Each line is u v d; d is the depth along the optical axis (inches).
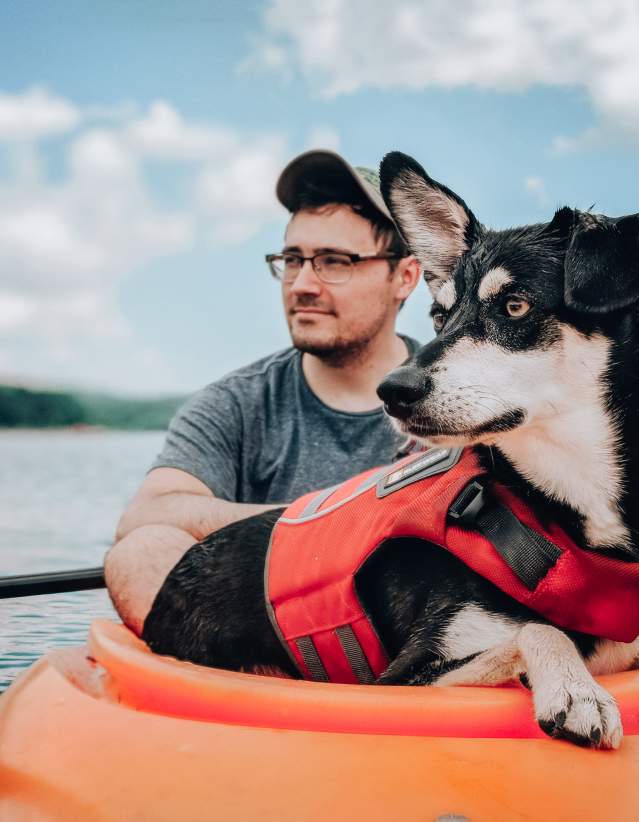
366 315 111.6
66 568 138.8
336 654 68.8
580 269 66.1
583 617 61.3
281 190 116.3
